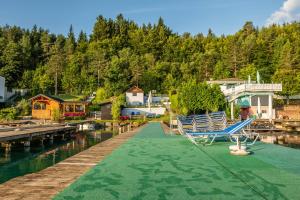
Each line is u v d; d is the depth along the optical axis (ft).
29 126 83.25
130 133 63.10
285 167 23.35
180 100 105.09
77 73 281.13
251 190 16.60
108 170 22.36
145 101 225.76
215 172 21.53
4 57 266.57
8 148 55.21
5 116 134.62
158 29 442.91
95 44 367.04
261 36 349.61
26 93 235.81
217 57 309.63
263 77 240.94
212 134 38.70
